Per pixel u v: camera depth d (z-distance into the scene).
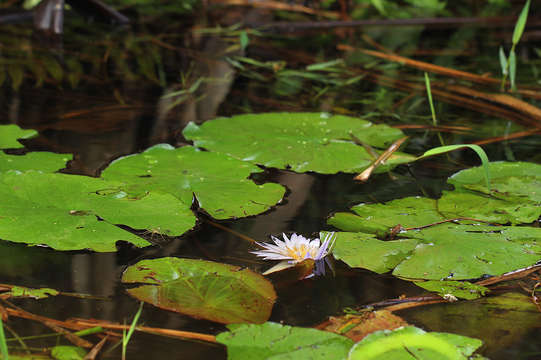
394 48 4.46
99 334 2.74
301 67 3.93
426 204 3.00
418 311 2.79
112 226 2.90
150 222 2.91
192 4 5.52
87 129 3.25
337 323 2.76
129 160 3.09
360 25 5.13
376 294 2.81
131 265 2.85
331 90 3.56
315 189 3.06
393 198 3.03
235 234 2.93
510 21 5.36
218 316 2.76
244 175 3.06
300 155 3.15
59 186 2.99
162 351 2.72
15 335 2.73
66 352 2.71
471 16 5.53
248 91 3.53
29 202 2.94
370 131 3.27
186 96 3.47
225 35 4.64
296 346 2.71
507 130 3.33
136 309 2.78
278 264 2.87
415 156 3.18
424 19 5.23
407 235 2.92
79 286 2.81
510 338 2.74
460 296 2.81
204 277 2.82
